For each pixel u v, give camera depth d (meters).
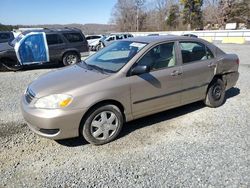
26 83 7.78
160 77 4.04
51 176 2.98
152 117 4.68
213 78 4.96
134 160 3.28
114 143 3.74
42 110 3.28
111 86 3.57
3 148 3.64
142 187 2.75
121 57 4.06
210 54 4.89
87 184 2.82
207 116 4.73
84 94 3.37
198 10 57.44
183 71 4.34
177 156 3.35
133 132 4.09
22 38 10.32
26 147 3.67
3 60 10.02
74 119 3.35
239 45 23.72
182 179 2.87
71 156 3.41
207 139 3.82
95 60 4.42
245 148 3.53
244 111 4.98
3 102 5.69
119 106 3.78
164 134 4.01
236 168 3.07
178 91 4.36
